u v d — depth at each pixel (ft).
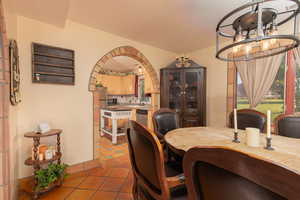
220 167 1.43
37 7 5.09
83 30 7.22
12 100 4.66
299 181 1.00
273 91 7.72
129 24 7.18
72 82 6.89
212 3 5.52
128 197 5.35
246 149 3.74
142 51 9.75
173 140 4.61
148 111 11.97
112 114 12.05
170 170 4.23
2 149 3.70
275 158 3.16
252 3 3.27
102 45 7.87
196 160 1.63
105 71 18.62
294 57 6.90
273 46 7.11
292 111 7.14
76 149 7.13
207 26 7.38
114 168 7.55
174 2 5.48
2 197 3.72
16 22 5.46
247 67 8.28
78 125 7.18
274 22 3.95
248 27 4.14
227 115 9.39
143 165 3.15
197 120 9.88
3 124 3.73
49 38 6.29
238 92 9.12
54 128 6.50
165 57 11.12
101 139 13.25
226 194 1.47
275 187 1.11
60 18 5.81
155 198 2.95
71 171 6.95
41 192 5.30
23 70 5.72
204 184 1.67
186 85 10.07
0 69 3.66
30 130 5.92
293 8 5.43
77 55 7.07
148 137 2.66
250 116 6.39
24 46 5.73
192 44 9.95
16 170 5.40
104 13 6.20
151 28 7.61
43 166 6.19
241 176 1.31
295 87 7.04
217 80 9.96
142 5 5.65
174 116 7.45
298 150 3.65
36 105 6.05
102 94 15.19
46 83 6.25
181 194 3.27
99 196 5.40
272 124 7.64
